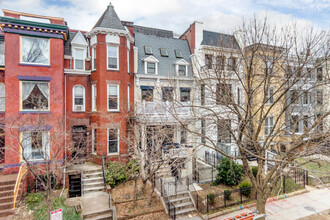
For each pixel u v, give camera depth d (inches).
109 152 588.4
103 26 588.1
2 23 484.1
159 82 684.7
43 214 377.4
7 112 485.1
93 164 579.2
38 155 499.2
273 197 499.8
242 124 365.7
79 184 529.3
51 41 531.8
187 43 812.0
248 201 473.1
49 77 526.6
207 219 404.8
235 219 312.5
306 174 589.3
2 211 378.9
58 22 566.9
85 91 625.0
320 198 505.4
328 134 301.9
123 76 605.3
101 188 491.5
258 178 354.9
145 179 438.3
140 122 514.6
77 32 649.6
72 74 612.7
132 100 659.4
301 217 420.8
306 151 303.9
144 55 713.6
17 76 498.3
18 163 478.9
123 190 491.2
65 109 599.5
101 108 576.4
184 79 698.2
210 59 500.1
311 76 504.1
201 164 636.1
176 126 520.7
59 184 493.0
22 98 508.1
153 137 425.7
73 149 520.7
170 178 528.1
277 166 344.5
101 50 588.4
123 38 608.4
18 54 502.9
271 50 405.7
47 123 496.4
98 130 582.9
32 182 473.1
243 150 345.1
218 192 500.1
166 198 439.5
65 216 369.7
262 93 573.6
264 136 674.8
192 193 466.6
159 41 771.4
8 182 430.9
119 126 559.8
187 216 415.5
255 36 356.5
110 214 394.0
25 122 477.4
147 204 425.7
